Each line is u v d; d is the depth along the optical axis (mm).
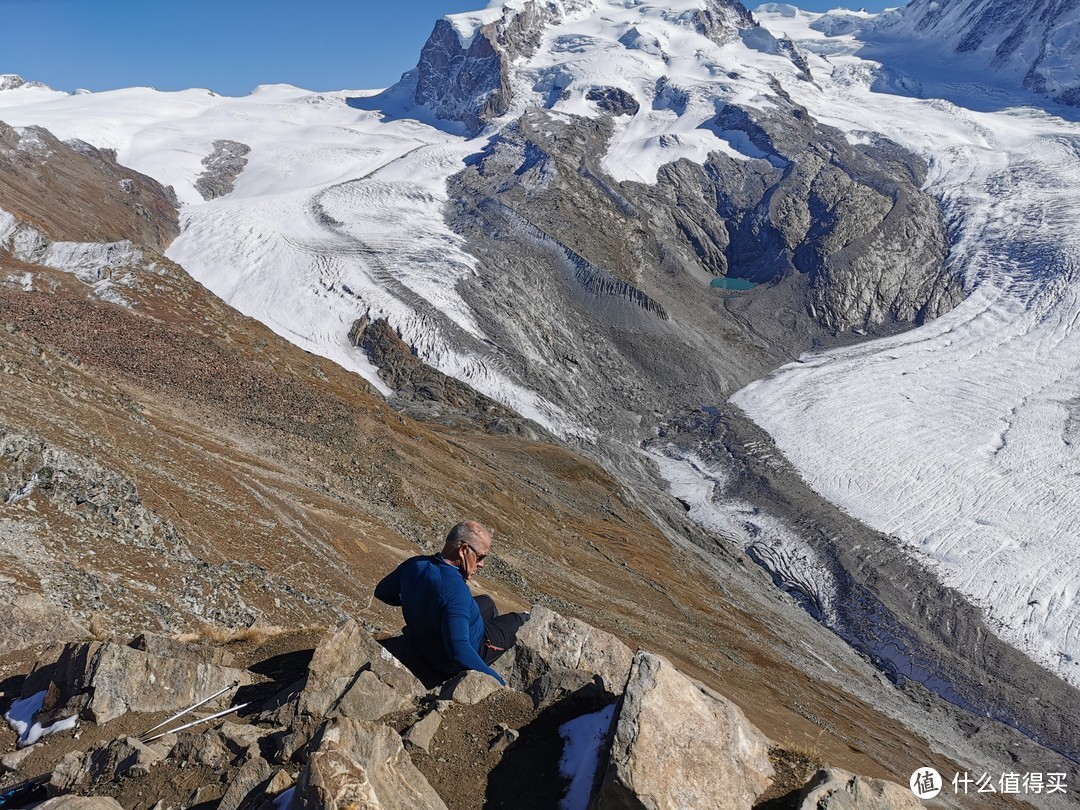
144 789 4977
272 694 6824
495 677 6176
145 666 6422
